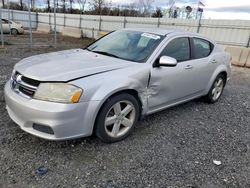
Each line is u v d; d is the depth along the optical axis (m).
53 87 2.58
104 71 2.93
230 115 4.51
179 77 3.81
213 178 2.61
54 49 12.71
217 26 13.91
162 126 3.76
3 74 6.14
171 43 3.75
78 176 2.45
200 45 4.46
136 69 3.17
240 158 3.05
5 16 28.64
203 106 4.88
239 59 11.20
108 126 3.06
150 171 2.62
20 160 2.62
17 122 2.82
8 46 12.66
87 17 23.45
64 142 3.03
